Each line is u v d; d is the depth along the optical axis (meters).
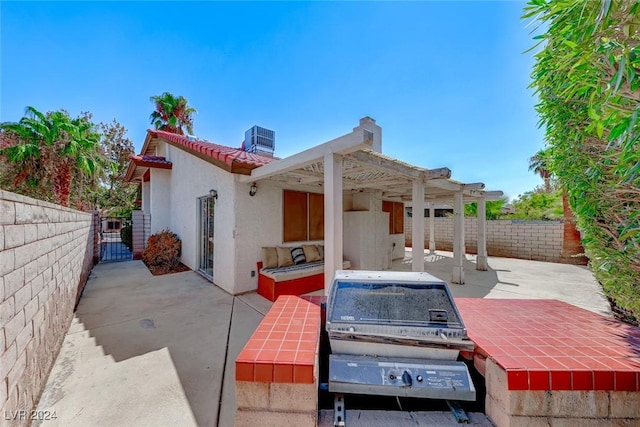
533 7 1.62
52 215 2.99
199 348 3.37
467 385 1.57
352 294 1.88
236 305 5.09
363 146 3.34
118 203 19.12
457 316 1.74
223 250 6.23
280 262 6.21
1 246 1.68
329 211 3.70
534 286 6.60
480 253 8.68
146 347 3.38
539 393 1.42
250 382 1.50
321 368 2.00
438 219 14.29
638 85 1.23
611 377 1.42
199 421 2.12
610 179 1.84
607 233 2.00
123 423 2.09
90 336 3.69
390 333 1.70
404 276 2.07
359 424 1.53
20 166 9.23
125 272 7.86
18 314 1.93
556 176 2.38
